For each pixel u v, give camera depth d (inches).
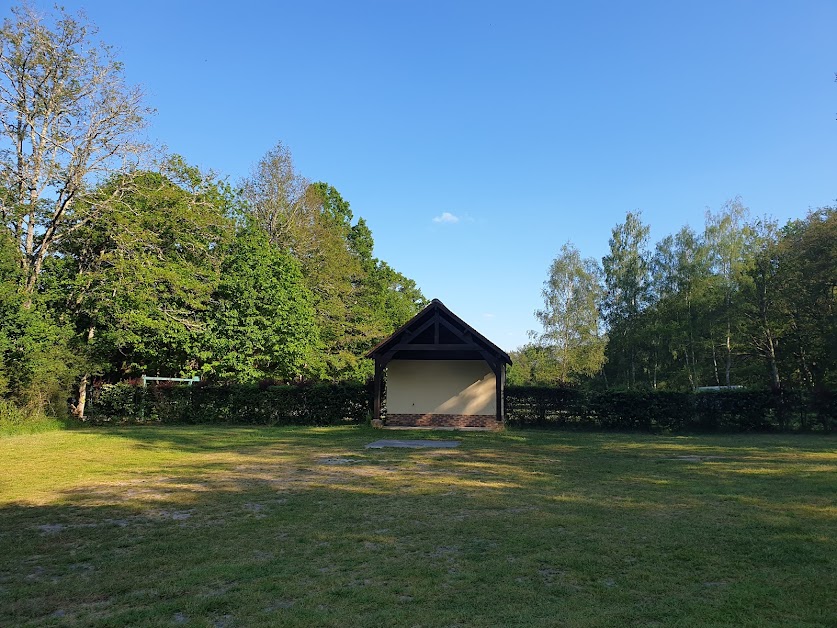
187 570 221.8
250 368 970.1
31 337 757.3
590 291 1829.5
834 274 1049.5
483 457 552.7
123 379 1063.6
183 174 1077.8
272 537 268.1
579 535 267.4
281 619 173.3
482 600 188.7
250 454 569.9
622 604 185.3
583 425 869.8
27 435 715.4
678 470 467.5
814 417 828.0
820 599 186.4
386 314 1812.3
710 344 1541.6
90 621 173.5
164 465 494.0
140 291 896.9
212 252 1072.2
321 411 927.7
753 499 347.6
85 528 285.9
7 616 178.2
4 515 313.6
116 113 878.4
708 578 209.5
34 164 852.0
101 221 893.2
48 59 837.8
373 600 188.4
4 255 762.2
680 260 1690.5
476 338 845.8
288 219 1327.5
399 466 493.0
